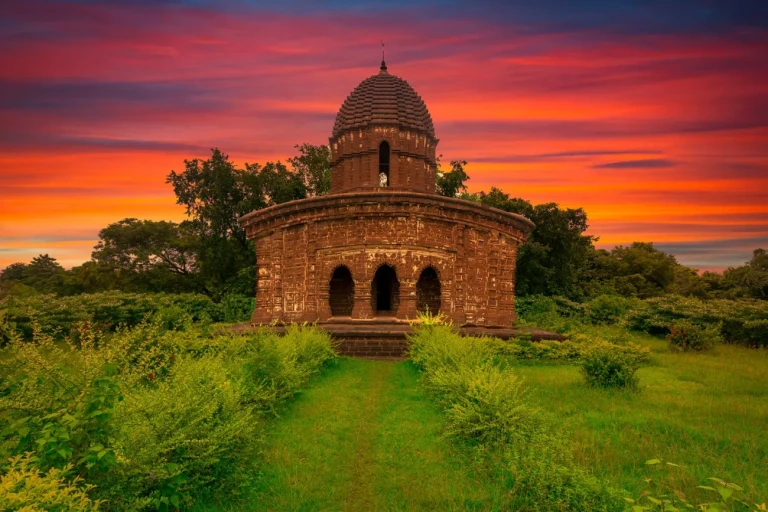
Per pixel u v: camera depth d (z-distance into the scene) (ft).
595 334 95.66
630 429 41.45
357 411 49.39
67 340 30.94
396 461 37.29
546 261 169.07
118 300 119.55
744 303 106.42
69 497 20.68
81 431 25.52
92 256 182.19
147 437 27.53
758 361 76.79
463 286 94.73
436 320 80.74
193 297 141.18
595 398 51.65
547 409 47.75
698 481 31.53
